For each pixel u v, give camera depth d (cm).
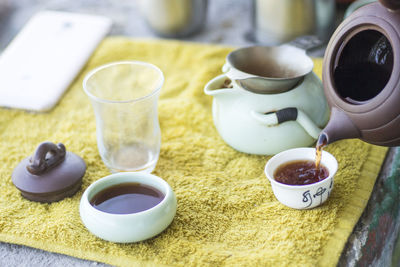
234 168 82
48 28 106
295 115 79
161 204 73
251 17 105
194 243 73
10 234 74
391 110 71
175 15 104
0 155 84
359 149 83
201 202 77
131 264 71
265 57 84
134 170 79
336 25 105
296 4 98
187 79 97
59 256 73
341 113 75
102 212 72
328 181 74
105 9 116
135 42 104
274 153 82
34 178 77
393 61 71
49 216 76
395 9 70
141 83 82
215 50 101
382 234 77
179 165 82
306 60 81
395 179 80
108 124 79
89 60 101
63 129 88
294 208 76
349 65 75
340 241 73
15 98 93
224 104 82
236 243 73
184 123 89
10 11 118
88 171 82
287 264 71
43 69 98
